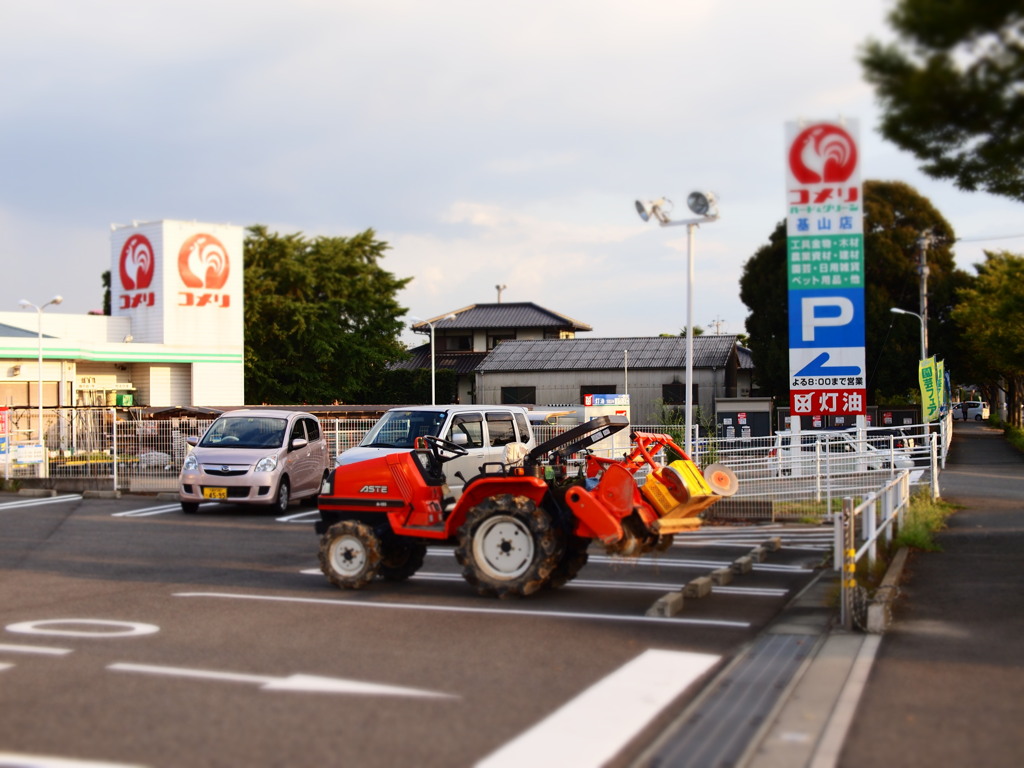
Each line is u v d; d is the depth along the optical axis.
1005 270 34.34
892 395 45.38
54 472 23.80
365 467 10.64
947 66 6.06
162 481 22.53
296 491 19.14
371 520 10.70
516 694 6.20
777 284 45.81
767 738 5.38
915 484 19.77
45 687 6.33
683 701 6.09
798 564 11.91
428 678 6.59
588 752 5.12
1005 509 17.66
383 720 5.64
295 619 8.66
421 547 11.13
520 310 65.00
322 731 5.43
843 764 4.93
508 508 9.59
